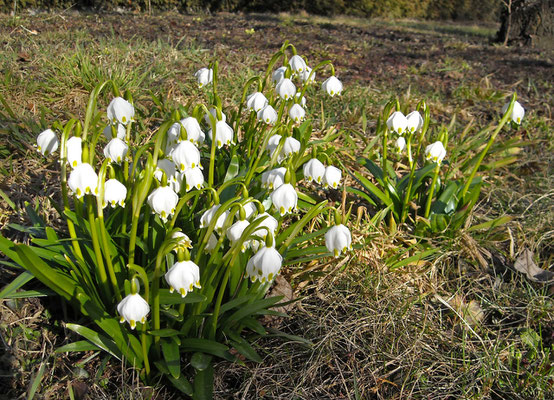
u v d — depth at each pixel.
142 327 0.48
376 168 0.83
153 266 0.55
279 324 0.61
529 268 0.75
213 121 0.56
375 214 0.78
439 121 1.20
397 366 0.58
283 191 0.48
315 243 0.70
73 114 0.96
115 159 0.49
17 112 0.92
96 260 0.53
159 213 0.46
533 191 0.95
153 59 1.26
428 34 2.89
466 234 0.76
